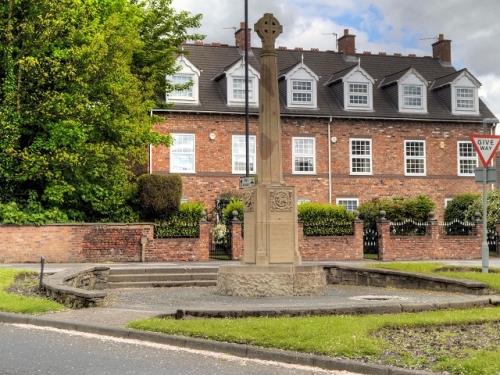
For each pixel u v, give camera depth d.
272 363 8.76
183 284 20.09
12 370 8.21
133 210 29.81
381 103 43.91
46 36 26.98
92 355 9.16
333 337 9.44
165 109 38.66
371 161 42.53
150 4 34.34
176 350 9.54
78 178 28.14
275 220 16.39
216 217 35.53
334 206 31.62
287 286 15.98
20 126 27.73
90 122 27.62
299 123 41.59
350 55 47.41
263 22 16.59
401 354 8.76
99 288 19.17
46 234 26.67
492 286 16.23
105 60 27.56
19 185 28.45
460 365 7.95
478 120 44.41
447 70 48.69
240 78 40.94
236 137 40.62
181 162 39.66
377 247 31.48
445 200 43.59
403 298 15.38
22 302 13.16
